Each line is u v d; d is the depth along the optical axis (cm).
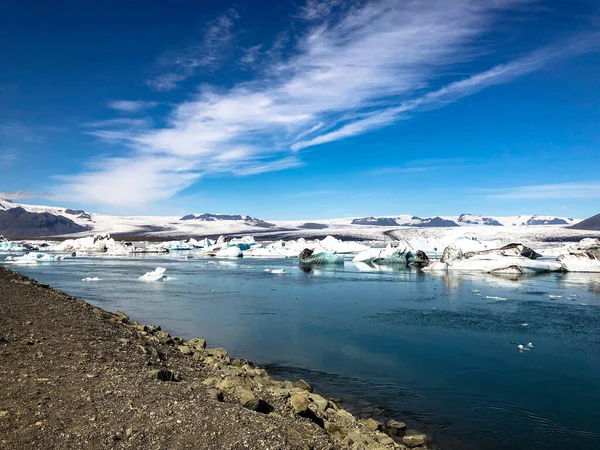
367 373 1196
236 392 722
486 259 4131
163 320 1852
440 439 828
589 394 1047
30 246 9106
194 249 9694
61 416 588
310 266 4884
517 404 991
